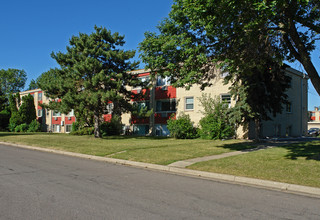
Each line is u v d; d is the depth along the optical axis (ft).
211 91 83.66
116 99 74.74
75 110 80.48
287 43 38.09
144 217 15.66
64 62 81.87
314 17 34.83
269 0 30.01
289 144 58.95
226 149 50.11
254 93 60.54
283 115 93.61
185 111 90.27
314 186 23.54
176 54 39.81
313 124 173.99
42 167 32.60
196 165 33.50
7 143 66.18
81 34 78.79
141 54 42.47
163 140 74.74
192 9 33.27
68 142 65.51
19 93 168.86
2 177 26.12
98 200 18.94
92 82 73.46
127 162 37.96
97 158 42.55
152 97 99.60
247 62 40.09
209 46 39.32
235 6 30.99
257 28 34.42
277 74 60.54
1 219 14.92
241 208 17.99
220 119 75.10
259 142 63.52
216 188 23.88
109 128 102.17
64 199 18.99
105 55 77.30
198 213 16.67
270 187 24.80
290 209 18.03
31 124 143.43
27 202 18.12
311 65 33.83
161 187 23.63
